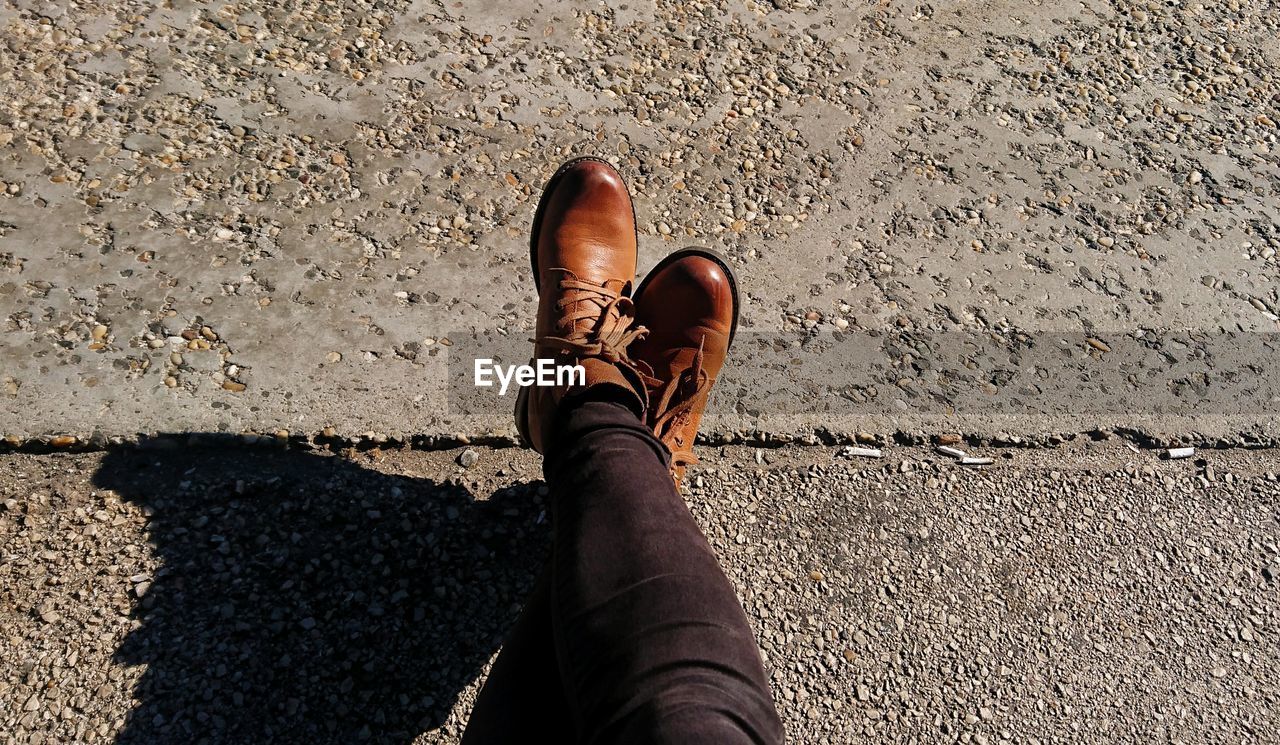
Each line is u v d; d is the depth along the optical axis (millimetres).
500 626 1345
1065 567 1514
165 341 1519
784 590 1435
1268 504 1627
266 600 1312
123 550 1324
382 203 1740
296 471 1437
